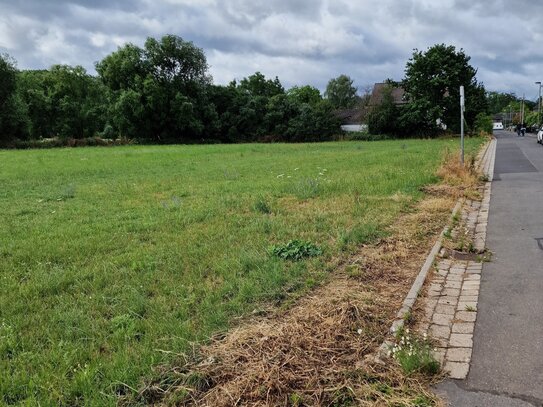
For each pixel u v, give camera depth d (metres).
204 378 3.29
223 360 3.48
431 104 54.28
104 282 5.43
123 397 3.15
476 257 6.30
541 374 3.40
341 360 3.57
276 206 9.79
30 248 6.91
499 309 4.55
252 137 65.56
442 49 54.41
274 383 3.19
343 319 4.15
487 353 3.72
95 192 12.88
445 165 14.58
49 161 25.44
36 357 3.69
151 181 15.22
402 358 3.51
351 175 14.80
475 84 57.22
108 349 3.83
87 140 53.41
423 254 6.39
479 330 4.12
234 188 12.83
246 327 4.06
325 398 3.11
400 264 5.94
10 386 3.26
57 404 3.06
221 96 66.81
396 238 7.09
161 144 57.56
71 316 4.44
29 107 62.53
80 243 7.19
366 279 5.34
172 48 62.44
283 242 6.84
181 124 61.12
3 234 7.89
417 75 54.78
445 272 5.71
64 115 63.91
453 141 43.06
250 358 3.50
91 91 67.62
